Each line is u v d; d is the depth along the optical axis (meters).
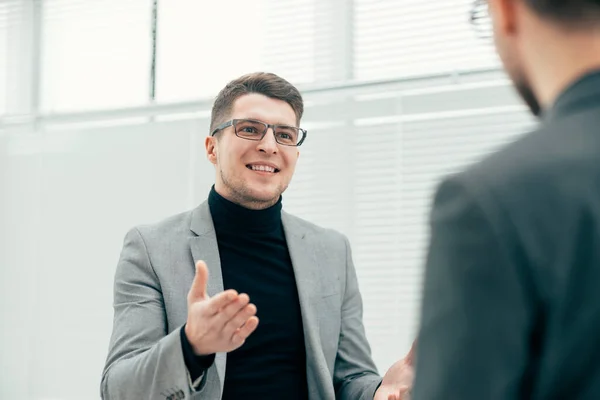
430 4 3.06
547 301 0.49
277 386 1.74
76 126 3.50
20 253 3.46
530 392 0.51
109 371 1.62
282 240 1.91
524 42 0.58
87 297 3.33
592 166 0.51
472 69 2.89
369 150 3.02
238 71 3.33
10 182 3.53
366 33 3.14
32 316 3.39
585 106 0.54
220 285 1.76
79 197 3.42
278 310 1.80
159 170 3.31
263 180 1.82
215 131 1.90
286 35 3.28
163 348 1.46
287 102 1.90
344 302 1.96
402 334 2.85
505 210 0.51
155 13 3.53
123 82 3.51
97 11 3.64
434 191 0.56
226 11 3.41
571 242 0.49
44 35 3.69
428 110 2.95
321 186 3.06
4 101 3.66
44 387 3.33
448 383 0.51
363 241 2.96
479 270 0.51
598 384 0.49
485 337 0.50
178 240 1.82
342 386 1.85
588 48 0.54
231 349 1.40
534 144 0.53
